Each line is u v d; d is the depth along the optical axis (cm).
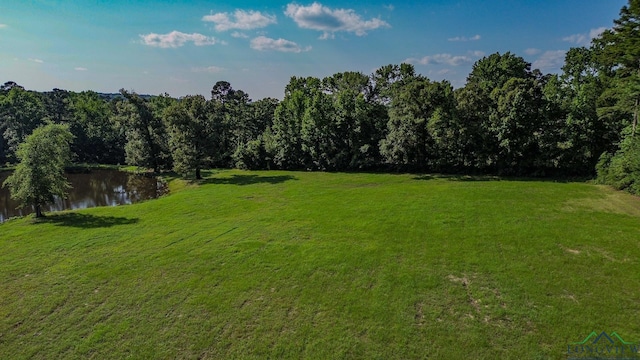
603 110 2998
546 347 986
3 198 3788
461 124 3825
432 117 3766
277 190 3494
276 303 1260
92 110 7519
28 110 6850
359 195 3042
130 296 1338
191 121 4209
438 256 1605
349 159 4856
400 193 3025
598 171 3192
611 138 3456
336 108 4778
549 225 1944
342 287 1355
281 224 2216
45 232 2169
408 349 1002
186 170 4191
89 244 1928
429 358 966
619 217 2067
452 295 1270
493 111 3725
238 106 6425
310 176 4406
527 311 1152
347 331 1090
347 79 5119
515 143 3644
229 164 5650
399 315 1162
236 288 1375
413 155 4250
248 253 1723
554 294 1247
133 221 2428
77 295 1356
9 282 1475
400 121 3962
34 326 1165
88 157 6894
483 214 2203
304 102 5053
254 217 2430
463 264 1512
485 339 1029
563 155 3581
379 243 1794
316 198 3011
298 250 1741
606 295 1227
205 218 2477
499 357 959
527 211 2241
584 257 1526
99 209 2817
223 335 1090
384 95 4875
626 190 2750
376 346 1019
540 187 3059
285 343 1043
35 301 1316
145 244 1914
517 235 1811
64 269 1593
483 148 3850
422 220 2141
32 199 2477
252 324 1141
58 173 2594
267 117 6353
